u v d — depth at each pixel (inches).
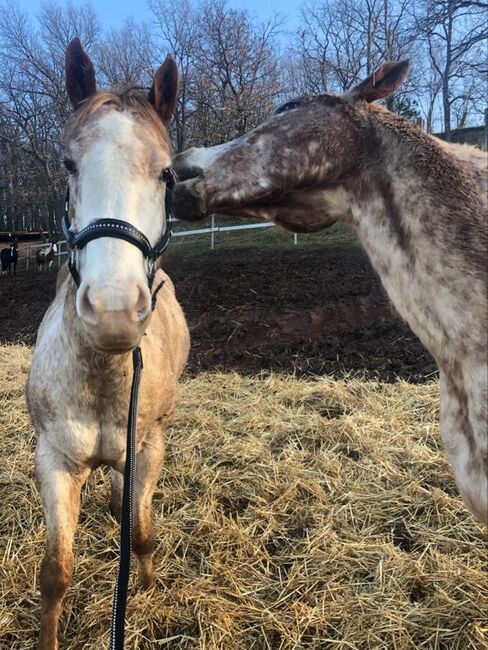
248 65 887.7
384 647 83.8
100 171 61.7
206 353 263.7
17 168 1107.3
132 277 58.4
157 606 91.1
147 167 64.5
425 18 497.0
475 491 56.8
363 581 98.8
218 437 154.3
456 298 52.5
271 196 56.5
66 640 87.0
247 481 131.1
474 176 54.3
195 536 111.0
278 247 515.8
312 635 87.7
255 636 87.6
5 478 130.6
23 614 91.2
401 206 54.0
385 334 260.5
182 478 131.6
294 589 96.6
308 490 127.0
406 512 118.6
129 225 60.3
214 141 904.3
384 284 57.9
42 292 487.5
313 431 155.9
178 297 358.0
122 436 82.2
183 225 698.8
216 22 864.3
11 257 712.4
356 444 147.9
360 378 210.8
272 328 287.4
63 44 995.3
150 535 92.2
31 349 282.0
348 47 929.5
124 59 1030.4
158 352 90.6
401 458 142.0
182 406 180.4
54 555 74.9
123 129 64.7
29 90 997.8
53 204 971.3
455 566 99.5
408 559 102.0
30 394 84.3
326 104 56.7
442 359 56.3
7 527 113.0
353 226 59.7
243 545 107.7
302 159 54.9
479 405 53.6
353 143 55.4
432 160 53.6
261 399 186.1
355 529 113.7
